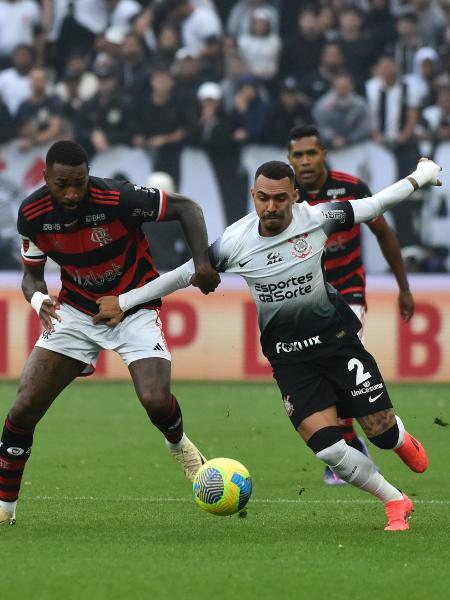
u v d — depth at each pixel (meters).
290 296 21.39
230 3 63.22
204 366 53.00
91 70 62.16
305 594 16.61
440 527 22.34
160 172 58.81
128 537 21.19
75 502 25.97
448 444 36.47
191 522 23.08
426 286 51.91
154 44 63.31
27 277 22.77
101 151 59.00
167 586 17.05
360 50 60.88
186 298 52.94
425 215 57.03
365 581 17.44
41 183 59.00
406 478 30.20
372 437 21.64
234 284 52.88
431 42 61.53
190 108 58.72
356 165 58.94
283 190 20.58
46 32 63.72
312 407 21.39
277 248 21.22
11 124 59.00
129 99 59.03
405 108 58.88
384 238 29.52
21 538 21.00
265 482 29.48
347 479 21.53
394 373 52.09
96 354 22.80
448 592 16.81
